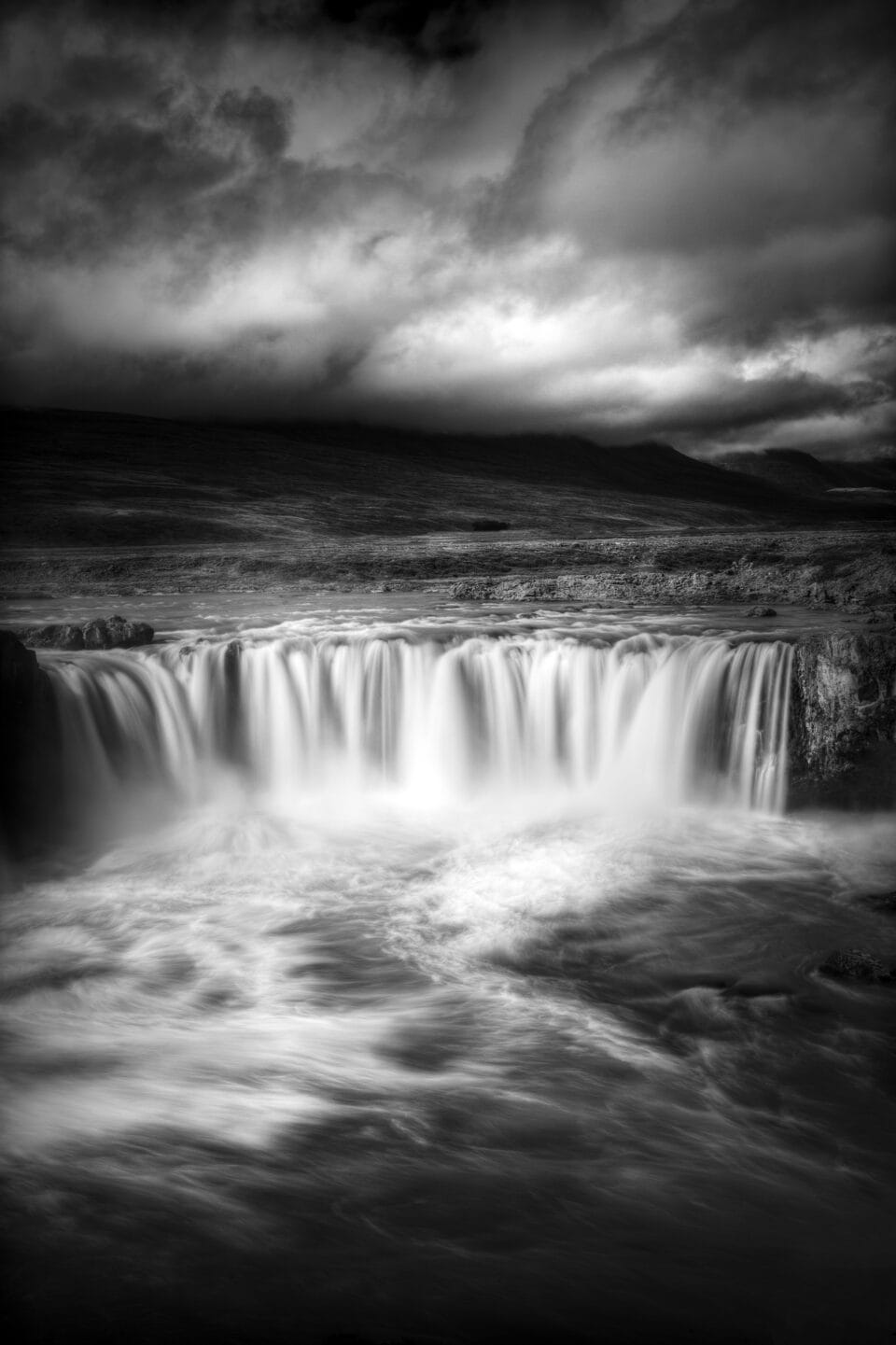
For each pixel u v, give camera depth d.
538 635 20.11
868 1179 7.64
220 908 13.50
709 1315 6.16
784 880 14.45
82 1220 6.80
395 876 14.74
